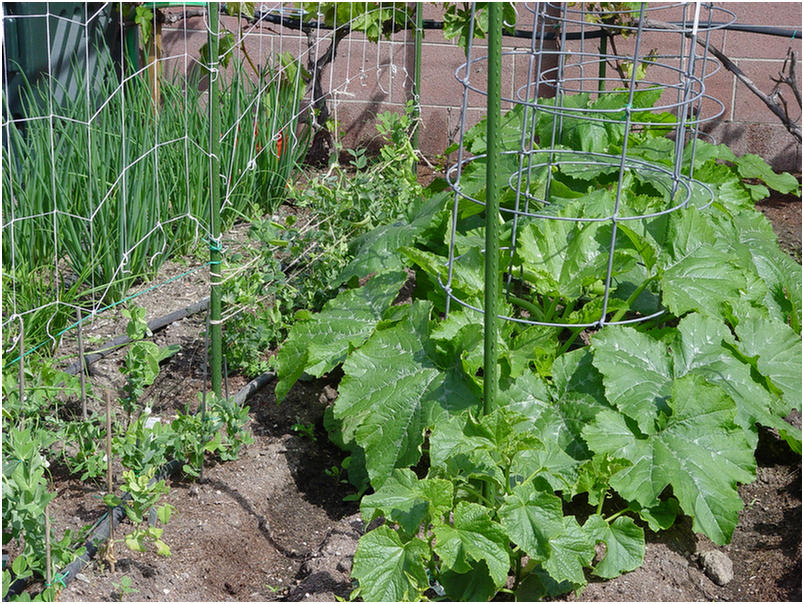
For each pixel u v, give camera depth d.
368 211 4.27
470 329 2.98
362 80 6.62
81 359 3.00
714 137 6.61
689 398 2.87
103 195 4.17
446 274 3.36
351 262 3.82
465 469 2.71
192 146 4.77
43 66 5.45
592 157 4.46
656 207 3.63
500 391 2.97
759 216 4.25
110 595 2.55
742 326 3.31
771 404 3.10
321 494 3.27
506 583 2.62
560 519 2.38
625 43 6.51
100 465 2.94
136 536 2.60
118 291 4.21
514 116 5.05
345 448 3.34
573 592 2.58
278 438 3.45
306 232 3.98
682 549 2.83
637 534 2.63
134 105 4.77
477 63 6.57
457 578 2.52
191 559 2.78
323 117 6.37
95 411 3.31
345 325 3.42
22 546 2.68
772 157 6.61
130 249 4.02
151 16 5.75
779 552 2.81
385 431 2.93
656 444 2.82
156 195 4.38
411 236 3.76
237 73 5.17
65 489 3.00
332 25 6.12
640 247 3.31
